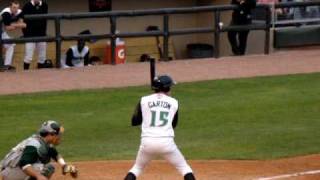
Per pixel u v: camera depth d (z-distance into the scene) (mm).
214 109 46531
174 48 67188
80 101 48062
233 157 37312
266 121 44125
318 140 40375
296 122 43875
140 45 64125
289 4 62438
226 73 55656
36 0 55812
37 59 58594
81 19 60469
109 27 65062
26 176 27125
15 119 44125
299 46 64688
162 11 58125
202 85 52156
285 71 56531
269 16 61906
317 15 65125
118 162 36375
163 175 33625
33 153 26844
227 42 65375
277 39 63812
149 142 28531
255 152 38188
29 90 50250
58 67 56438
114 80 53250
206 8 59594
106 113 45531
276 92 50500
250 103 47812
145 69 56812
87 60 58500
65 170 27984
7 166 27203
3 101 47656
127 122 43781
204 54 66312
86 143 39906
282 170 34906
